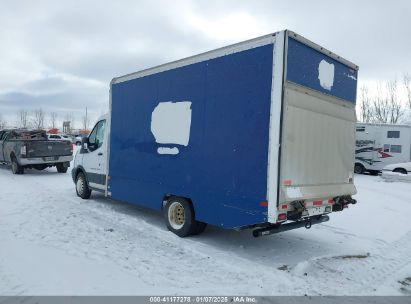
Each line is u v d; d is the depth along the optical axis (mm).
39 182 13742
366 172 23875
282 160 5148
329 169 6105
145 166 7695
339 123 6348
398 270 5469
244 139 5582
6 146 17203
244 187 5547
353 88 6758
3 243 5840
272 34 5297
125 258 5398
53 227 7004
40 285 4262
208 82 6258
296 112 5359
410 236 7578
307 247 6445
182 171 6730
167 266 5156
